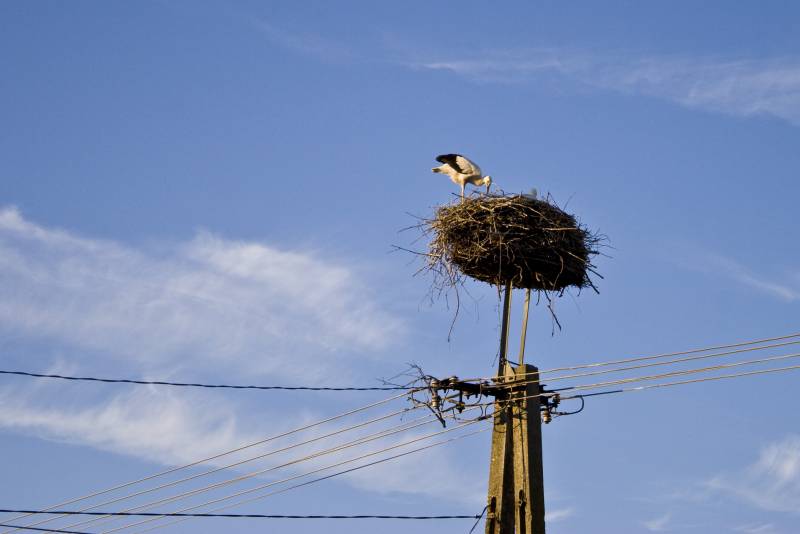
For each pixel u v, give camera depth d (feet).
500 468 45.06
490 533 44.14
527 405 45.70
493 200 57.98
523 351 49.75
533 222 57.06
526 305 50.80
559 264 56.80
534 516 43.60
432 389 48.14
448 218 58.29
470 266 57.82
